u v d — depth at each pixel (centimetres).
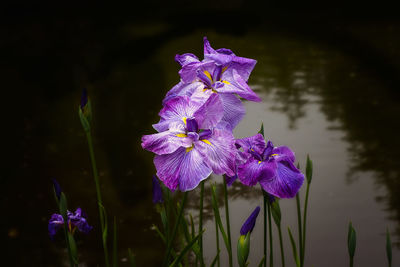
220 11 1338
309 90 732
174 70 830
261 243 390
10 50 935
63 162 530
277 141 564
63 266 363
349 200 446
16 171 512
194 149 148
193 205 443
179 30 1132
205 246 381
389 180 476
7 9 1160
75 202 451
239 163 156
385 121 615
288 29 1127
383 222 410
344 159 520
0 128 614
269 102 686
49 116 651
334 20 1195
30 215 434
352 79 775
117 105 685
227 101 158
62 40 1021
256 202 449
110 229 410
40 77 799
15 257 375
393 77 775
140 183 485
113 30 1118
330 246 382
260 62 873
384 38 1005
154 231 405
